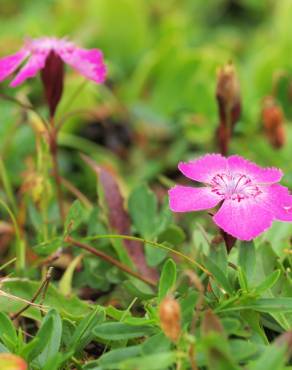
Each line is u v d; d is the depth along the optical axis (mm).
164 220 222
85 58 227
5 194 257
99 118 291
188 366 184
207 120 283
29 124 263
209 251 199
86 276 220
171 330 179
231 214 193
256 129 284
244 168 203
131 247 223
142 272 219
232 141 272
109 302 216
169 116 296
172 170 283
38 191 232
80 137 295
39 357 193
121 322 192
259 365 177
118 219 225
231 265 199
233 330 185
